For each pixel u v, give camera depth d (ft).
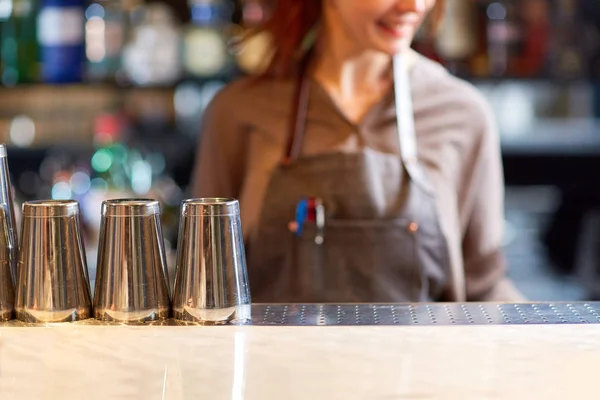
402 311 3.73
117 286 3.52
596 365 3.06
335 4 5.49
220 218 3.52
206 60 10.77
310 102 5.84
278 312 3.71
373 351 3.21
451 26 10.79
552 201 12.11
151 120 11.57
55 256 3.53
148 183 10.37
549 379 2.95
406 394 2.84
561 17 11.32
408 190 5.65
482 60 11.02
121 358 3.15
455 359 3.13
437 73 5.98
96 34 10.58
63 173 10.05
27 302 3.52
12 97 11.53
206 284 3.51
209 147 6.17
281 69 5.99
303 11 5.92
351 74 5.80
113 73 10.64
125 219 3.53
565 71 11.21
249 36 6.27
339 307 3.79
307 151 5.79
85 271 3.63
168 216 10.30
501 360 3.11
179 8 11.32
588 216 11.14
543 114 12.50
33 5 10.46
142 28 10.72
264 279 5.75
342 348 3.24
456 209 5.87
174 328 3.47
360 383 2.93
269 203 5.71
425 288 5.68
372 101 5.81
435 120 5.85
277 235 5.69
